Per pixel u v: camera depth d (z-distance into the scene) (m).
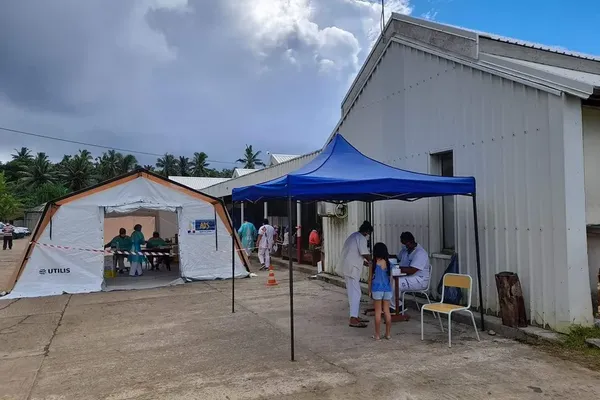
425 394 4.64
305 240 16.94
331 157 7.79
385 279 6.62
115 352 6.39
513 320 6.49
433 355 5.83
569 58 8.76
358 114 11.24
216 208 13.39
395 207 9.84
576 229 6.14
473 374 5.13
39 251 11.39
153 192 12.67
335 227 12.46
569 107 6.16
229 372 5.43
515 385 4.79
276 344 6.52
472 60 7.62
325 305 9.17
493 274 7.22
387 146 10.05
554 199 6.24
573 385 4.74
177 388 4.97
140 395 4.81
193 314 8.73
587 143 6.98
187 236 12.98
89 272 11.73
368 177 6.48
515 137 6.85
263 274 14.30
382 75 10.23
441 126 8.38
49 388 5.08
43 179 75.56
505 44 8.00
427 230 8.81
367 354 5.94
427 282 7.77
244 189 7.40
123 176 12.36
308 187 6.08
